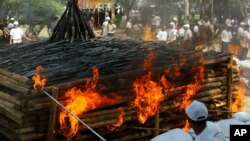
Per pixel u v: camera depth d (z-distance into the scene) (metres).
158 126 6.37
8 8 18.45
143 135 6.24
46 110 5.25
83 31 9.16
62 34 8.95
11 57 7.19
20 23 18.83
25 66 6.30
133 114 6.14
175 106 6.62
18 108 5.14
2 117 5.51
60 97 5.38
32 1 18.16
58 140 5.38
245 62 10.32
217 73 7.27
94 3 28.77
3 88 5.84
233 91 7.78
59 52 7.48
